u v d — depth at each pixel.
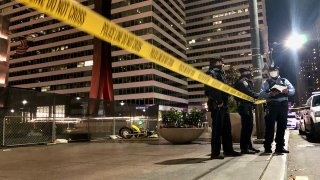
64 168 5.53
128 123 19.94
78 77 106.12
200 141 12.52
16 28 122.19
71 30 109.19
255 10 10.11
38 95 14.29
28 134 13.38
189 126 11.59
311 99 13.64
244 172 4.35
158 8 101.06
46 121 14.31
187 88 126.00
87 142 14.70
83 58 105.69
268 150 7.00
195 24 130.50
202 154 7.06
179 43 117.44
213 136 6.05
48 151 9.71
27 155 8.40
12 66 123.12
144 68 95.50
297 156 7.66
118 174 4.61
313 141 12.55
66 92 108.00
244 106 7.03
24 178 4.53
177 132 11.11
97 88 37.50
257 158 5.95
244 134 7.00
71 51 108.38
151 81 93.81
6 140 12.51
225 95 6.20
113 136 17.95
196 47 129.50
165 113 11.96
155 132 19.41
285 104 7.00
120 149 9.52
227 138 6.55
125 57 98.81
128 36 2.25
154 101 93.38
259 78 9.89
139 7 97.69
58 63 111.06
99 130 17.66
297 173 5.43
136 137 18.22
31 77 117.38
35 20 117.69
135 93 95.69
